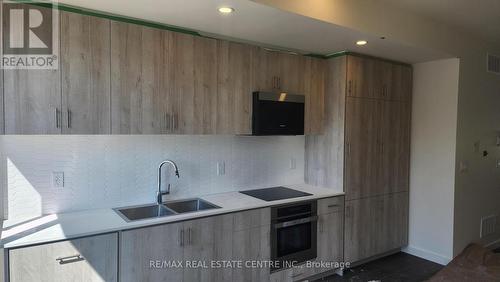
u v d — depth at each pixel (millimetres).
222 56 2902
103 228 2203
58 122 2189
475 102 3988
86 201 2625
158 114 2580
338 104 3535
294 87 3398
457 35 3688
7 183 2346
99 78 2328
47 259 2018
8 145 2334
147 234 2346
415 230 4141
